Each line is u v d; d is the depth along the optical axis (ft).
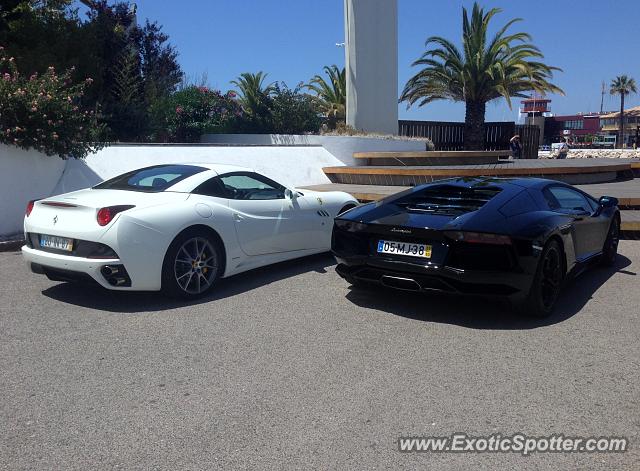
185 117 66.69
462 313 16.78
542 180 19.35
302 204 22.03
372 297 18.47
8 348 14.10
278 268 22.48
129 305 17.58
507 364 13.04
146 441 9.88
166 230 17.08
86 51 48.03
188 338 14.79
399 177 48.03
